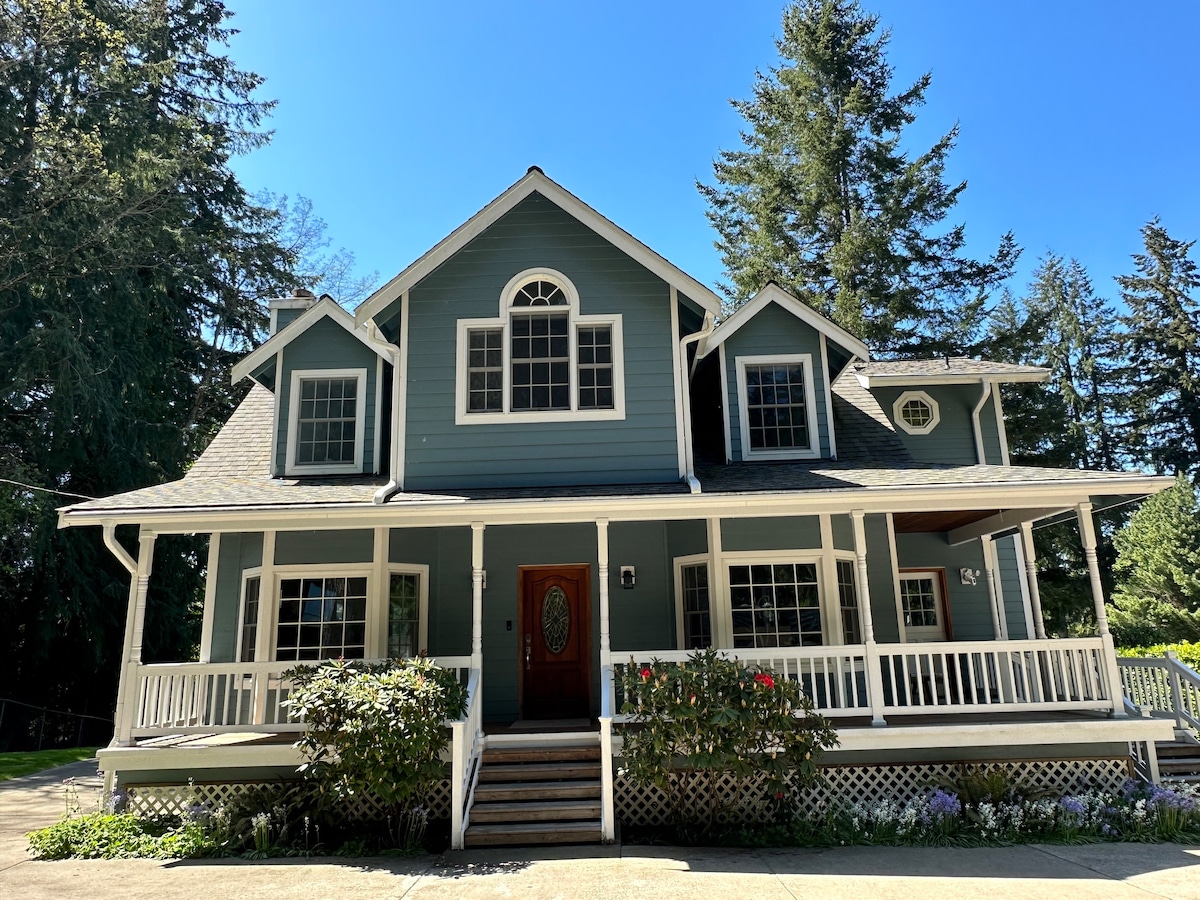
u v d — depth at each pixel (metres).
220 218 25.86
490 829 7.65
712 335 11.59
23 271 17.89
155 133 21.30
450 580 11.17
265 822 7.61
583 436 10.61
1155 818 7.83
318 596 10.57
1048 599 23.33
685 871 6.64
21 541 18.86
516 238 11.21
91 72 19.81
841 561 10.78
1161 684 10.52
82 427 18.89
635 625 10.94
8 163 17.97
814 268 25.39
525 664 10.98
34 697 19.75
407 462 10.52
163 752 8.35
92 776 13.16
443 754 8.42
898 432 13.82
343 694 7.66
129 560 9.16
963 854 7.19
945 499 9.07
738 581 10.55
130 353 20.56
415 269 10.70
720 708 7.64
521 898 5.94
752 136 27.06
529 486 10.41
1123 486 8.77
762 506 9.09
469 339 10.98
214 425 25.73
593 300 11.03
